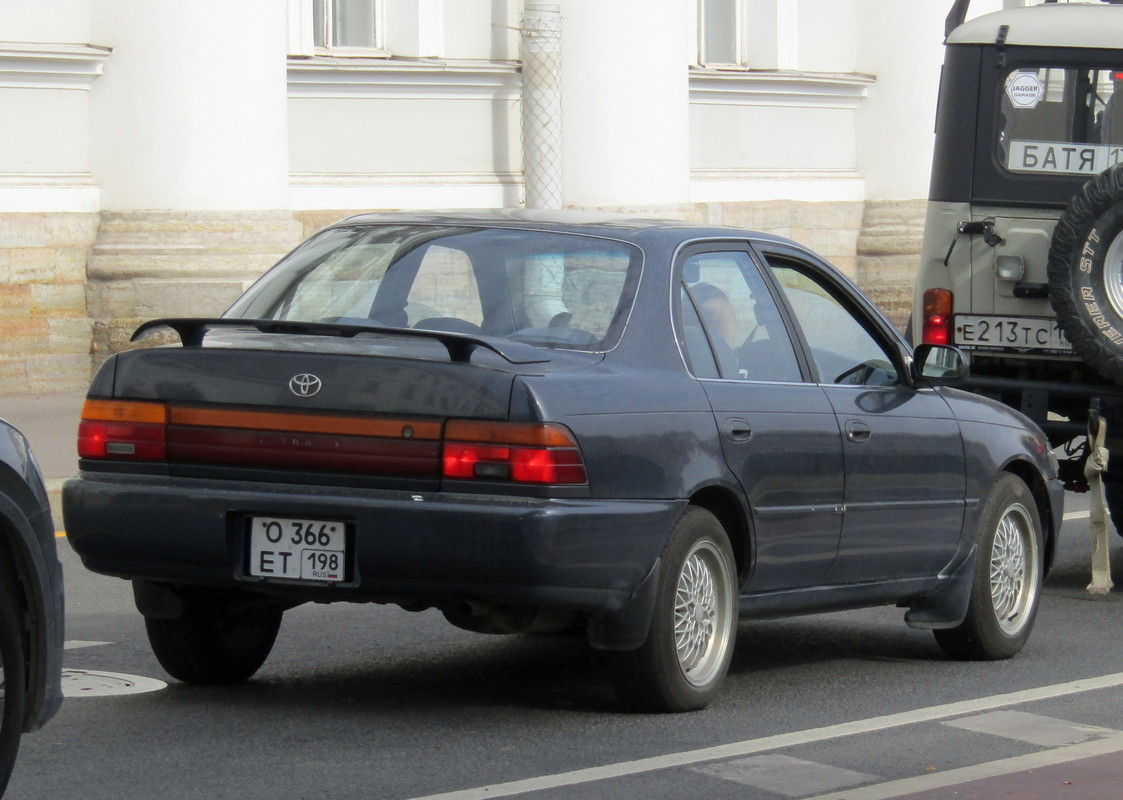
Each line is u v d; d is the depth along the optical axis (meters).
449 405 7.76
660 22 26.28
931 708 9.05
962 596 10.17
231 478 8.08
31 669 6.64
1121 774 7.75
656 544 8.16
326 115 24.88
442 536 7.68
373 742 8.08
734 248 9.22
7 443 6.53
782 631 11.39
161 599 8.63
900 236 31.12
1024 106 13.86
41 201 21.98
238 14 22.42
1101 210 12.48
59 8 22.12
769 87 29.89
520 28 26.02
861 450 9.37
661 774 7.59
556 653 10.38
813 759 7.94
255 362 8.07
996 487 10.38
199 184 22.38
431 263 8.77
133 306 22.22
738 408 8.68
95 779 7.41
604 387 8.04
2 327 21.77
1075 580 13.59
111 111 22.39
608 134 26.06
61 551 13.95
